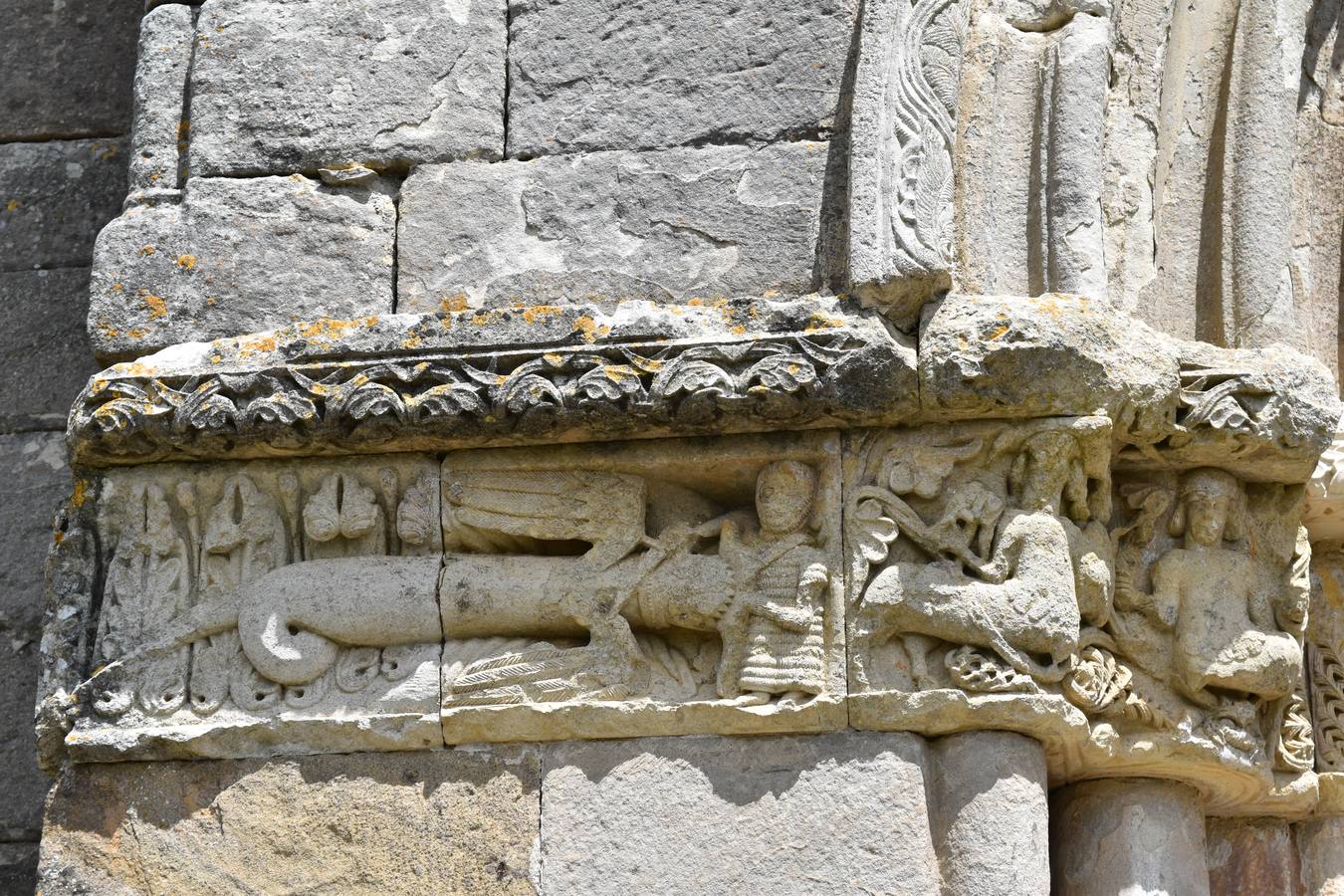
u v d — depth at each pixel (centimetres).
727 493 866
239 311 895
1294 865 949
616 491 852
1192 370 858
